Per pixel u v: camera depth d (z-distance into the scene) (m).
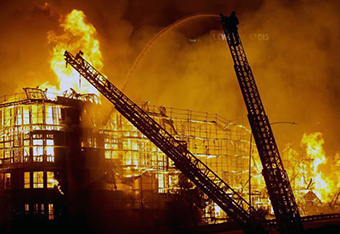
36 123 61.34
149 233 57.06
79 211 61.16
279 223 58.25
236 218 58.38
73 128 62.59
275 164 62.09
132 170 68.62
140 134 70.75
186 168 61.03
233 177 86.56
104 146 65.75
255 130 62.06
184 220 69.44
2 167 63.34
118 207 64.75
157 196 70.06
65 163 61.50
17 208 60.66
